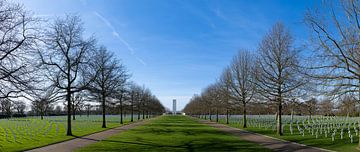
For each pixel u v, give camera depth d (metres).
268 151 18.80
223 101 47.97
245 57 42.44
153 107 107.38
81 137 27.91
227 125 51.69
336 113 19.17
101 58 40.97
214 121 71.00
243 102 42.28
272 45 29.09
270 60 29.00
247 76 41.66
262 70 29.81
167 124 55.75
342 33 17.39
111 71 41.91
